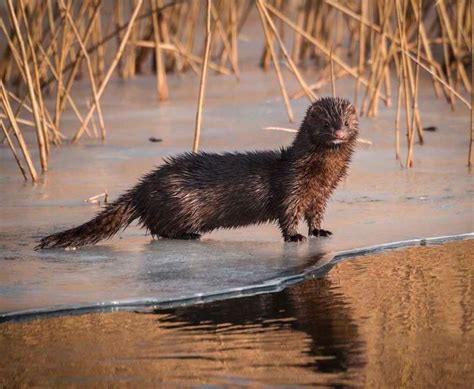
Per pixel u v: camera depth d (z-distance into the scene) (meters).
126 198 25.25
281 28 58.97
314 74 52.88
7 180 32.09
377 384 15.57
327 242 24.53
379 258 23.23
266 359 16.77
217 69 53.12
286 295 20.45
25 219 27.06
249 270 22.03
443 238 24.64
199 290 20.47
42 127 34.75
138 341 17.77
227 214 25.41
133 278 21.47
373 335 17.89
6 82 49.59
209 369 16.36
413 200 28.53
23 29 49.97
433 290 20.58
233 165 25.39
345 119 24.78
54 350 17.38
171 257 23.33
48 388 15.70
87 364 16.69
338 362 16.53
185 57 53.12
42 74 46.75
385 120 40.84
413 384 15.51
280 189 24.89
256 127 39.91
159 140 37.91
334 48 58.44
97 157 35.38
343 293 20.52
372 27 40.91
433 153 35.06
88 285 20.94
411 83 36.50
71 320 19.00
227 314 19.23
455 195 28.97
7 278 21.56
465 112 42.25
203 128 40.12
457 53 44.75
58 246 24.28
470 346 17.20
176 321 18.86
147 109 44.91
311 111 24.84
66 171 33.28
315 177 24.89
